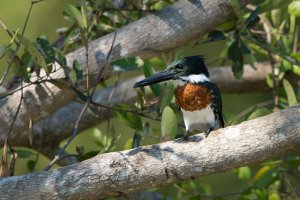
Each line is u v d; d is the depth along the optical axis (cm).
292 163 1107
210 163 770
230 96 1634
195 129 997
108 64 991
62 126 1265
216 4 1004
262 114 914
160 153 778
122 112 974
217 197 1109
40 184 783
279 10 1112
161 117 877
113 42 923
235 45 1059
